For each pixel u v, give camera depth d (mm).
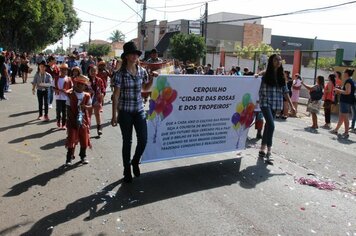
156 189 6090
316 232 4824
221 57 36312
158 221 4961
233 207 5496
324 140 11281
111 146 8891
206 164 7594
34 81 12078
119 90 6133
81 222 4859
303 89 25047
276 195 6055
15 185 6086
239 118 7777
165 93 6680
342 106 12258
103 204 5434
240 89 7566
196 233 4664
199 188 6211
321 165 8125
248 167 7523
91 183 6266
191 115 7078
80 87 7082
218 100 7336
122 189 6039
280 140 10773
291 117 16625
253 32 61531
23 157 7734
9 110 14062
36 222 4820
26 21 47531
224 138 7695
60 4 55312
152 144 6801
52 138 9547
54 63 12703
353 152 9695
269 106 7922
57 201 5496
